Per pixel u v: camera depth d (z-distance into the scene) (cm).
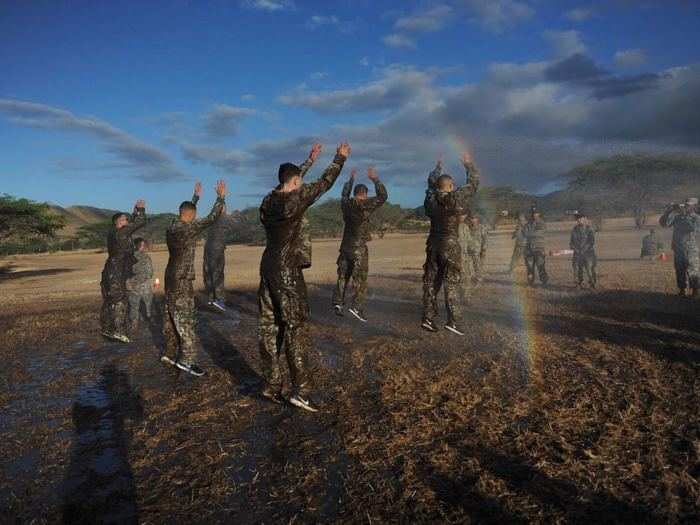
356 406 493
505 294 1203
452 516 305
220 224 1173
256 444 421
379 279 1612
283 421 467
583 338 716
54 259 4381
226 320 1031
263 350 518
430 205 747
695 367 554
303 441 421
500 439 403
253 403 519
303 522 308
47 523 320
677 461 354
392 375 573
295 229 491
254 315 1087
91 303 1390
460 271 745
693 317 833
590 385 515
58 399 562
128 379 628
